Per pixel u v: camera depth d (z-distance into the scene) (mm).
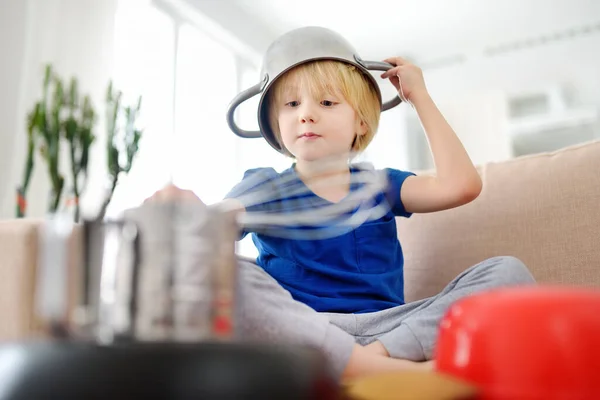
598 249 956
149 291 384
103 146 1712
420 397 378
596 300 414
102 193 1684
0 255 646
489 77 3576
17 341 377
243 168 2846
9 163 1586
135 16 2266
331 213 947
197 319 383
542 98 3475
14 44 1666
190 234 396
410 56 3646
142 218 397
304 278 917
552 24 3258
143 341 354
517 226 1040
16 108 1630
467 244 1080
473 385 409
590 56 3334
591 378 384
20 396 339
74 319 390
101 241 400
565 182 1022
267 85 971
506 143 3420
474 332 425
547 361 391
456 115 3574
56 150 1259
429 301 796
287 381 352
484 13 3145
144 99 2277
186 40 2729
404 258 1141
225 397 336
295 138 963
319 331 615
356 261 943
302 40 971
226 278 406
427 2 3029
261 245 970
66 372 337
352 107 979
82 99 1733
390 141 3531
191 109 2652
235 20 2965
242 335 613
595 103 3352
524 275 742
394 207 1011
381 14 3135
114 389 330
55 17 1756
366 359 607
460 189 912
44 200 1580
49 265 408
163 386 331
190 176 2539
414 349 696
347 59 972
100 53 1872
